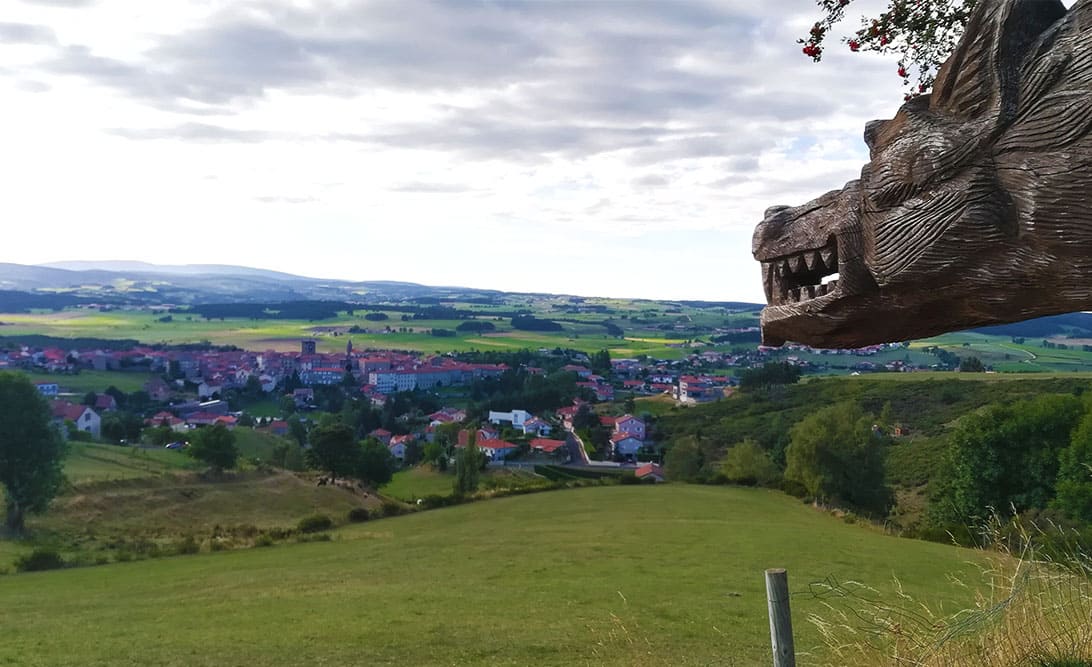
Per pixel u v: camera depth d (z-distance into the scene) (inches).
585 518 1417.3
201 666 525.3
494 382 6097.4
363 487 2588.6
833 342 126.1
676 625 597.6
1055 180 85.7
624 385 5940.0
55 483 1777.8
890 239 105.1
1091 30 84.5
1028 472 1115.3
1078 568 182.2
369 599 755.4
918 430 2428.6
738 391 4089.6
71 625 681.6
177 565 1134.4
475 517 1547.7
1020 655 167.0
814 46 263.7
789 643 159.2
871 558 891.4
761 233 134.4
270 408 5457.7
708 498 1711.4
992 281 95.4
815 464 1665.8
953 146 95.3
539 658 521.7
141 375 6107.3
